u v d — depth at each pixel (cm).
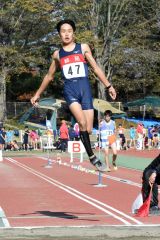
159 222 1298
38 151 5050
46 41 6588
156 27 7181
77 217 1396
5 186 2173
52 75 1165
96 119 5659
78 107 1082
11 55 6253
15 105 6862
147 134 5412
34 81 7581
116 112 5894
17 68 6400
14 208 1579
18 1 6144
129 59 6781
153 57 6925
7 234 1169
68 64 1106
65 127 4859
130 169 3033
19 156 4356
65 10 6412
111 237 1154
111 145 2905
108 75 6894
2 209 1558
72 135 4944
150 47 7381
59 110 6147
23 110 6881
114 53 6719
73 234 1173
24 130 5628
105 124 2902
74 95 1091
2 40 6469
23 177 2558
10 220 1352
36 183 2288
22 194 1912
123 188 2088
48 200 1755
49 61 6738
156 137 5488
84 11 6538
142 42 7069
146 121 6594
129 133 5747
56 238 1144
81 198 1798
